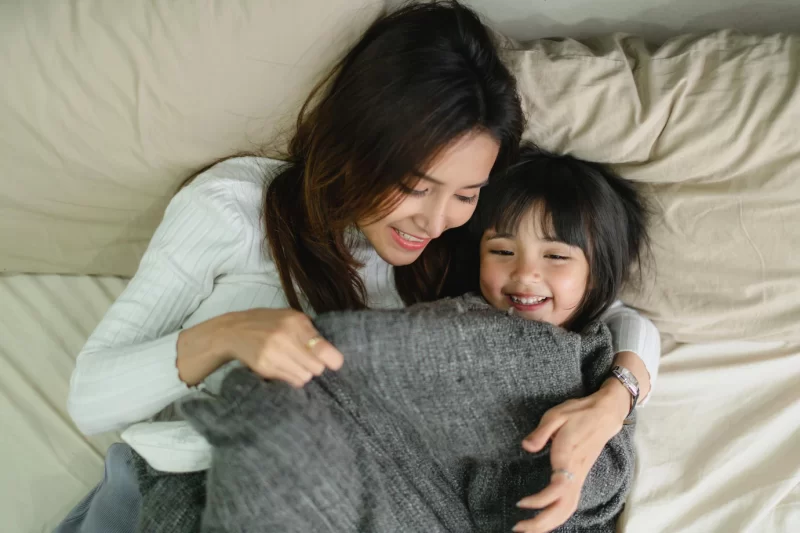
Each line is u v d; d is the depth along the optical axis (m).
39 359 0.96
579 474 0.62
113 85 0.81
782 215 0.78
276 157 0.85
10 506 0.85
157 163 0.89
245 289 0.78
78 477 0.89
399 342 0.63
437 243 0.89
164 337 0.66
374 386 0.65
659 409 0.85
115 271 1.05
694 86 0.78
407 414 0.67
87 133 0.85
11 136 0.85
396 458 0.70
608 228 0.80
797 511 0.76
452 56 0.61
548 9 0.93
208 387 0.75
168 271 0.72
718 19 0.90
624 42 0.86
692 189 0.82
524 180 0.80
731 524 0.76
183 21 0.78
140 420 0.71
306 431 0.60
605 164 0.84
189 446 0.67
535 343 0.67
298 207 0.77
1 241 0.97
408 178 0.63
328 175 0.68
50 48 0.80
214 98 0.82
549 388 0.68
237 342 0.61
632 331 0.82
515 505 0.71
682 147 0.79
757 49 0.77
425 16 0.64
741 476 0.79
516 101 0.68
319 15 0.78
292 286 0.78
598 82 0.79
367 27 0.79
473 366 0.65
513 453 0.69
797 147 0.75
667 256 0.85
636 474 0.80
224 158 0.85
